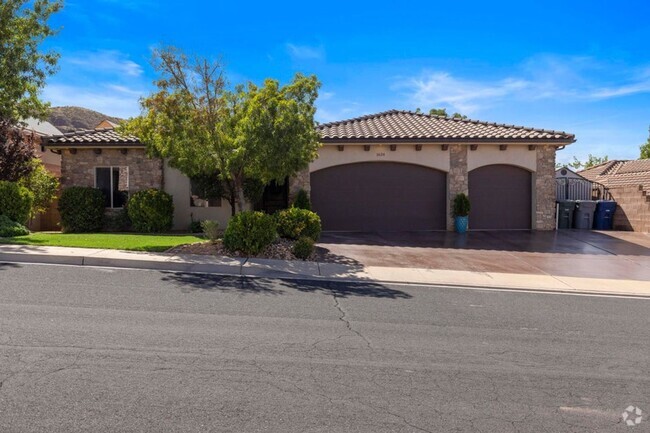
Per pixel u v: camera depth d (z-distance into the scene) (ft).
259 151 38.93
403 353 17.34
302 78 40.75
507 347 18.51
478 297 28.17
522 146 61.52
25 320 19.29
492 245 49.62
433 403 13.19
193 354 16.20
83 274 29.40
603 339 20.02
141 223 56.75
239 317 21.31
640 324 22.70
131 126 41.47
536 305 26.50
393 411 12.60
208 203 60.49
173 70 40.11
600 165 104.06
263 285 29.01
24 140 57.36
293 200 60.08
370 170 61.31
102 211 58.23
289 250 40.16
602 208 64.28
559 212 65.31
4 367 14.33
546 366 16.48
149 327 19.11
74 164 60.03
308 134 40.60
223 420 11.69
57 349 16.06
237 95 41.34
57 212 66.85
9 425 11.01
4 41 42.27
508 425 12.07
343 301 25.53
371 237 55.01
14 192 46.80
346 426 11.68
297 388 13.79
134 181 59.93
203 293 25.95
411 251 44.91
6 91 43.29
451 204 60.90
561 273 36.27
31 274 28.58
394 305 25.17
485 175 62.13
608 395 14.14
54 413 11.65
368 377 14.87
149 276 29.99
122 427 11.13
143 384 13.55
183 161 41.04
